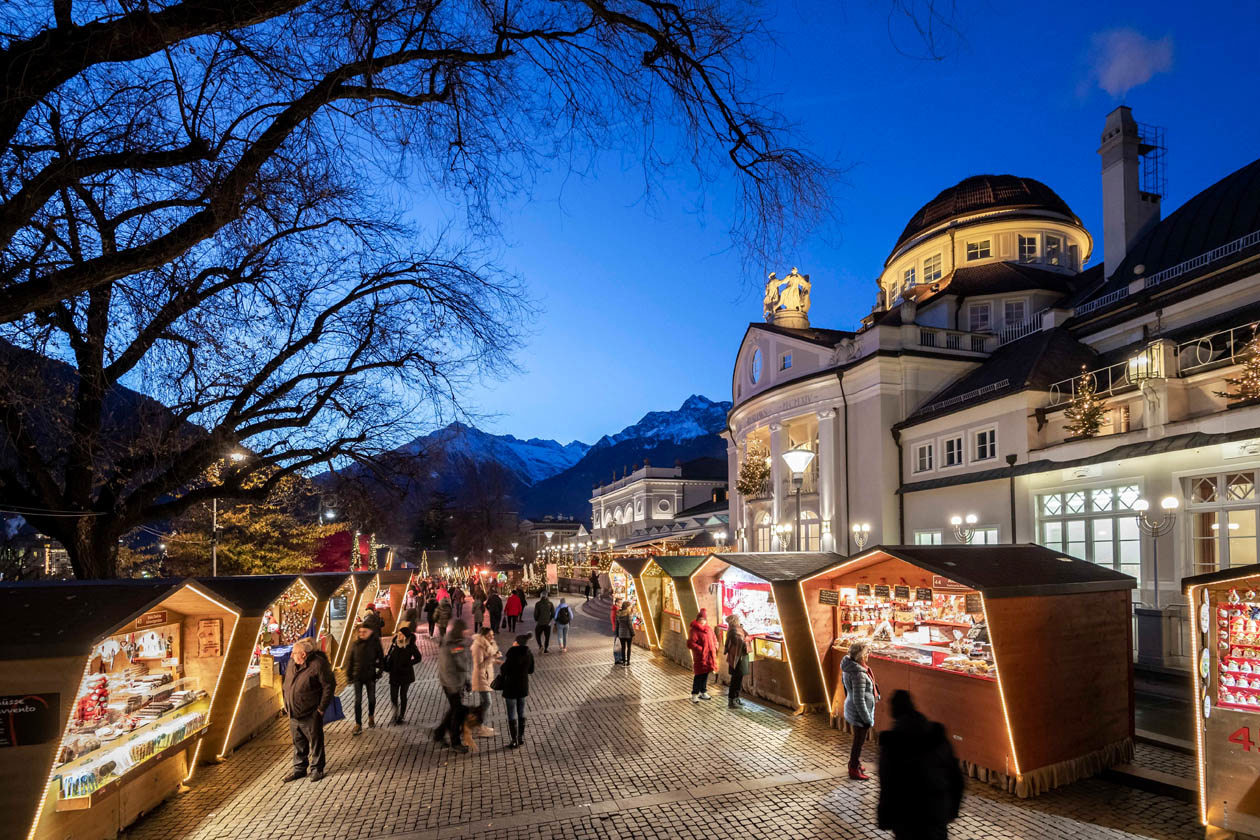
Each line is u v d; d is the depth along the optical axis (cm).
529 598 5022
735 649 1255
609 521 9550
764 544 3712
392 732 1157
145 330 715
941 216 3828
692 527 6944
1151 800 764
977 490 2286
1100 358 2258
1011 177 3850
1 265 533
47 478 1069
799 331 3891
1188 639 1313
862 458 2908
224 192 530
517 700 1048
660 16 562
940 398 2758
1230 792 638
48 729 571
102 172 535
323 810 796
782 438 3434
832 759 935
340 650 1772
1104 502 1800
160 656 879
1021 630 808
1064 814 729
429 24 563
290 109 540
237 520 2616
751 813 755
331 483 1443
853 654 867
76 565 1131
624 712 1245
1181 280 2061
